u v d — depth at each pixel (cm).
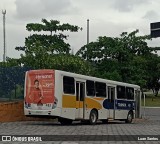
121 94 2989
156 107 6253
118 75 4891
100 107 2680
